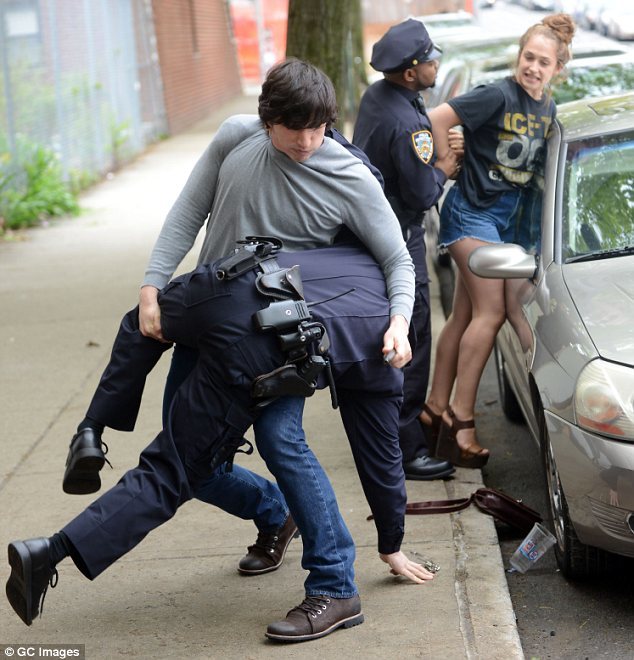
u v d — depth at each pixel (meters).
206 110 26.98
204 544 4.49
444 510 4.62
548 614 4.01
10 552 3.23
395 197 4.73
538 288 4.59
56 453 5.75
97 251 11.18
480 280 5.07
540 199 5.02
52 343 7.93
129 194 15.09
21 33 13.48
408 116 4.63
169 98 22.73
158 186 15.67
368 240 3.60
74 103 15.64
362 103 4.77
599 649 3.74
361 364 3.52
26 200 13.03
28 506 5.05
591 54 8.14
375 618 3.74
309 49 8.41
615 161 4.96
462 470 5.12
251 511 4.09
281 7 36.38
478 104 4.95
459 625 3.66
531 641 3.83
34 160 13.43
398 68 4.58
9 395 6.82
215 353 3.39
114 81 18.19
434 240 9.46
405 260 3.60
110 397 3.60
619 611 3.99
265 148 3.53
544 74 4.95
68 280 9.91
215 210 3.66
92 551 3.30
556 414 3.97
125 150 18.66
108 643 3.70
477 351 5.09
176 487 3.41
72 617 3.90
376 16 25.95
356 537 4.45
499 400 6.46
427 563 4.09
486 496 4.61
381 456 3.70
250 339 3.37
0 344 7.99
